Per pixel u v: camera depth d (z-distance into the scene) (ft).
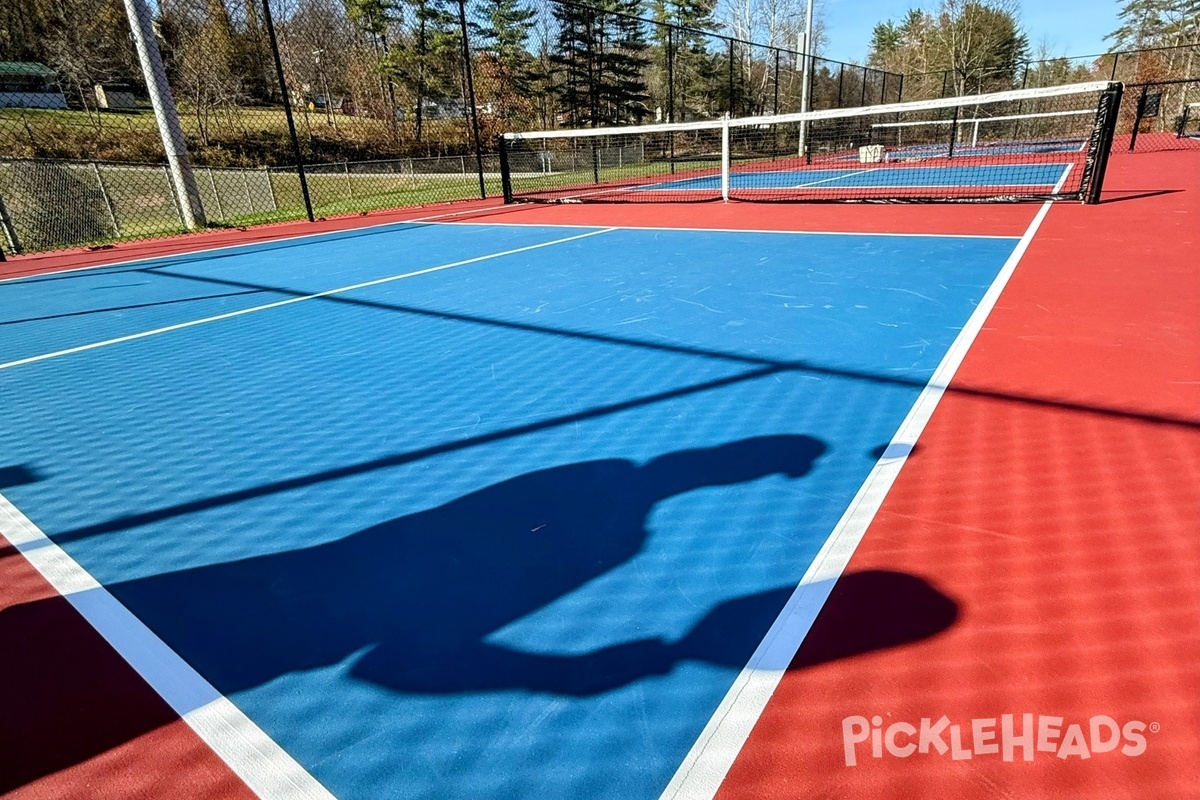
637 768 3.96
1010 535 5.95
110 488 7.79
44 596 5.92
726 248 21.13
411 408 9.62
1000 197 27.66
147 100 93.40
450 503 7.01
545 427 8.72
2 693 4.81
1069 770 3.84
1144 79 110.32
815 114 29.68
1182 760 3.87
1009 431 7.92
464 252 23.49
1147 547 5.71
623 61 87.71
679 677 4.60
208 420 9.62
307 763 4.12
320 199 57.98
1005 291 14.24
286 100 34.71
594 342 12.20
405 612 5.41
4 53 80.64
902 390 9.29
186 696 4.70
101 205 39.45
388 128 93.35
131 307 17.43
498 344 12.40
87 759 4.24
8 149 68.39
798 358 10.75
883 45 170.60
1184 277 14.76
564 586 5.60
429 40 98.73
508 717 4.36
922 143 94.68
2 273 24.43
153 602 5.74
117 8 74.38
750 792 3.79
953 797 3.72
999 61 105.91
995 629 4.88
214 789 3.99
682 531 6.29
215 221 38.55
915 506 6.48
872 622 5.00
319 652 5.03
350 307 16.03
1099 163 26.71
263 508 7.14
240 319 15.47
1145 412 8.24
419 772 4.01
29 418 10.05
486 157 63.93
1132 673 4.46
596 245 23.21
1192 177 36.96
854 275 16.39
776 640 4.88
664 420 8.73
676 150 81.66
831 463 7.40
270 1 34.14
